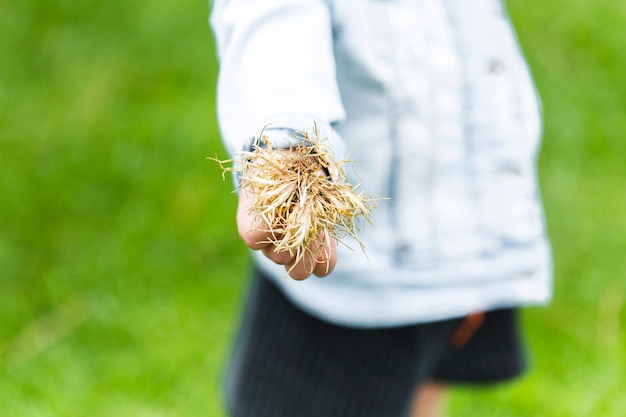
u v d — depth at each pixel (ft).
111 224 7.97
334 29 4.47
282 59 3.92
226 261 7.71
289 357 4.98
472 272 4.78
